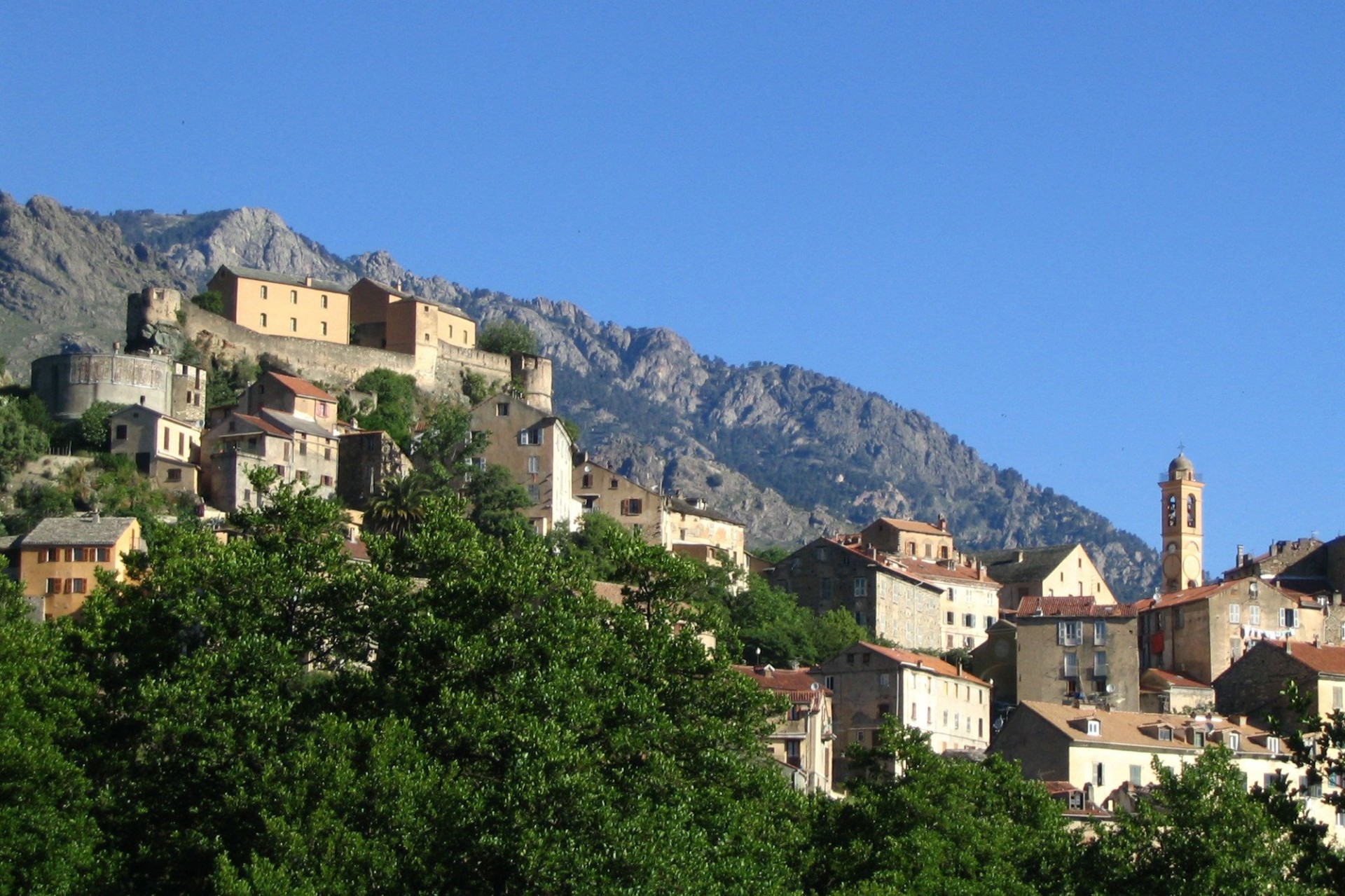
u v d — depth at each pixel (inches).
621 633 4500.5
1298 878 3457.2
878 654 7795.3
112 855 4001.0
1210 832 4170.8
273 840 3789.4
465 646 4215.1
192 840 3954.2
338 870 3715.6
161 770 4153.5
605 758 4153.5
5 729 4111.7
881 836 4889.3
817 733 6761.8
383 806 3828.7
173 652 4503.0
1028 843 4928.6
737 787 4419.3
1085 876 4434.1
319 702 4301.2
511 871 3814.0
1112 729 6939.0
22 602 6220.5
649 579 4803.2
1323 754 3440.0
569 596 4517.7
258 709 4131.4
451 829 3838.6
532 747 3966.5
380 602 4485.7
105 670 4527.6
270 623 4493.1
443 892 3821.4
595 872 3747.5
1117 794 6609.3
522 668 4247.0
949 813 4953.3
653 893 3757.4
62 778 4089.6
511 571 4466.0
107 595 4837.6
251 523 4911.4
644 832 3868.1
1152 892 4239.7
